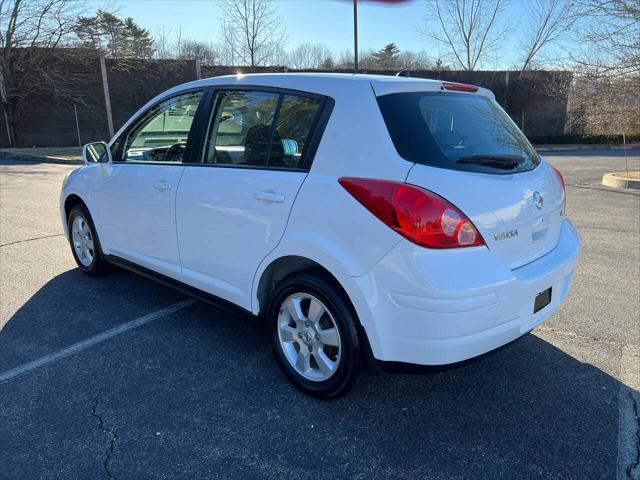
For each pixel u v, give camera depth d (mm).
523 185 2740
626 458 2457
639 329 3850
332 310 2703
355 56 23219
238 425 2701
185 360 3373
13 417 2744
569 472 2369
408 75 3420
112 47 25500
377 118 2590
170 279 3797
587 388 3061
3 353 3438
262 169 3010
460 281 2344
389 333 2484
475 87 3232
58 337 3680
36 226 7031
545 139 27609
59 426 2674
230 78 3371
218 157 3318
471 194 2451
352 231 2525
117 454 2475
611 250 5984
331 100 2775
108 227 4324
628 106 12367
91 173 4438
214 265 3348
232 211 3113
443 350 2385
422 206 2338
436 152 2533
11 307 4199
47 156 18516
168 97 3801
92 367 3268
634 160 18328
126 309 4188
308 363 2955
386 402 2924
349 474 2355
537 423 2730
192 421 2729
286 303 2990
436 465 2414
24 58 23047
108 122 25578
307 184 2732
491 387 3080
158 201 3670
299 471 2373
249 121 3154
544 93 28125
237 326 3902
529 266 2760
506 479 2328
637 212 8258
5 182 11695
